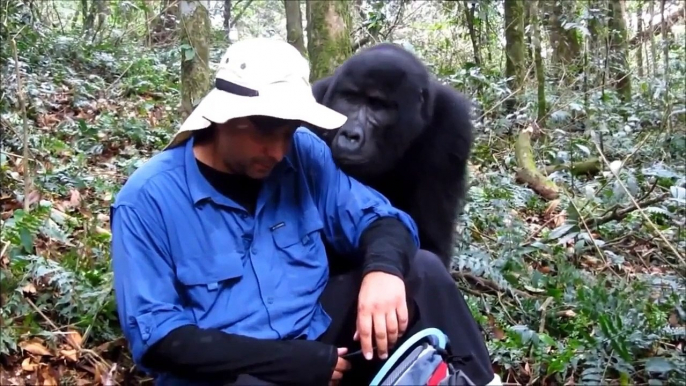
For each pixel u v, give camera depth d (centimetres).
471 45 1158
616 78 1032
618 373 353
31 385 311
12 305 340
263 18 2052
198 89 737
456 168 399
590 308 372
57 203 474
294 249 270
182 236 256
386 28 1023
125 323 249
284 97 244
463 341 273
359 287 281
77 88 828
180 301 261
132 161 583
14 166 514
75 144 624
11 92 664
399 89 361
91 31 1301
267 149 249
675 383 333
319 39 654
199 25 731
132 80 948
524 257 493
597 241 504
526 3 1127
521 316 411
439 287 277
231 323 256
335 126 247
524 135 707
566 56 1203
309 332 271
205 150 264
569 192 630
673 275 457
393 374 241
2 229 375
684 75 1006
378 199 295
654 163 682
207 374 246
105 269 386
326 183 292
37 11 1066
